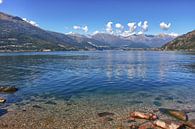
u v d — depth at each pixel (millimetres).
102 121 25812
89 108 31172
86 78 60156
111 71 77938
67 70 81812
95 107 31656
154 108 30922
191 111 29438
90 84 50500
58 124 24938
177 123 23203
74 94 40094
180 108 30828
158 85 49125
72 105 32750
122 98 37000
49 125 24656
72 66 99062
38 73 73000
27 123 25250
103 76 64375
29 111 29781
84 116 27656
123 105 32625
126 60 141875
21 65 105500
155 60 138250
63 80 56688
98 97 37781
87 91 42719
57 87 47000
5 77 64000
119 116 27562
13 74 70938
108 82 53344
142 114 26891
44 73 72750
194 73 70562
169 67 92000
